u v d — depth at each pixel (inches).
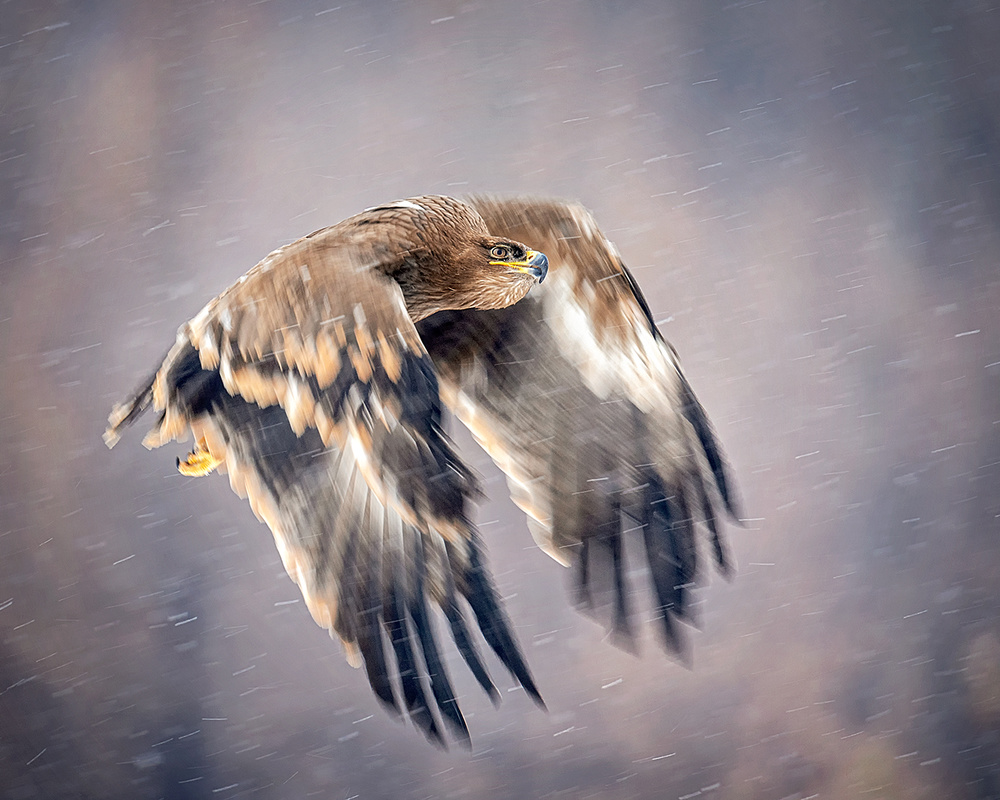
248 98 2018.9
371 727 1419.8
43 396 1686.8
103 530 1555.1
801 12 2269.9
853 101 2257.6
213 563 1563.7
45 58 1999.3
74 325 1774.1
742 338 1849.2
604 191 2047.2
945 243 2047.2
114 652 1492.4
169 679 1473.9
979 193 2144.4
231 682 1465.3
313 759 1416.1
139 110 1990.7
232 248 1903.3
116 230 1841.8
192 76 2017.7
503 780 1346.0
